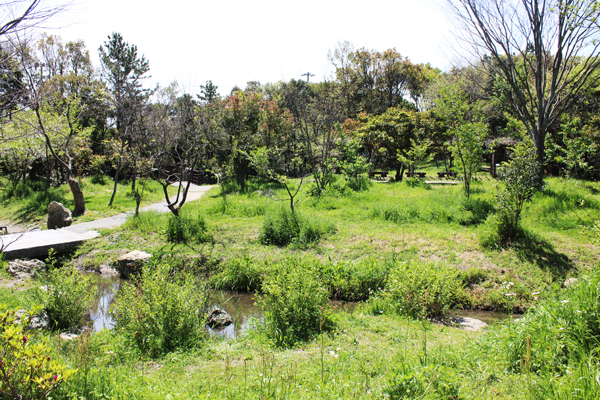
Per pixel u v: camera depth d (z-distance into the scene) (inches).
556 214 410.6
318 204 561.9
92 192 819.4
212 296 299.0
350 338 194.5
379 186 769.6
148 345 191.8
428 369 131.6
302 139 800.3
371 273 307.1
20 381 103.7
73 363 142.9
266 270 329.1
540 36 524.4
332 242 397.4
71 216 558.6
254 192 702.5
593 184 571.5
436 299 247.3
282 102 1130.0
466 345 175.2
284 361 168.1
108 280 354.9
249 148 828.0
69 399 117.9
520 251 328.2
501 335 170.9
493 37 559.8
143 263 343.3
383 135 905.5
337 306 284.5
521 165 353.7
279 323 211.2
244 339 210.1
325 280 295.1
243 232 440.1
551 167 792.3
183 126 513.0
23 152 737.6
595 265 296.8
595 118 642.2
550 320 158.6
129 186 874.1
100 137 1045.2
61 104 776.9
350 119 1043.3
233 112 831.7
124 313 207.9
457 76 795.4
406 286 251.3
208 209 546.9
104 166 1091.9
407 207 488.4
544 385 121.4
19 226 594.2
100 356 171.6
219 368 164.9
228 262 352.8
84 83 815.1
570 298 165.2
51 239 429.4
